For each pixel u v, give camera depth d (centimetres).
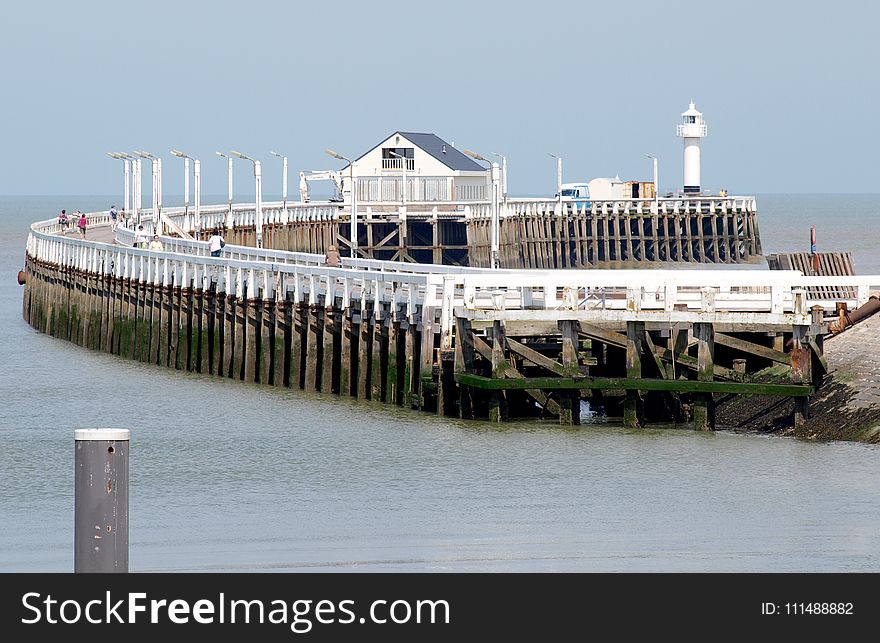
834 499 12406
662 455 14088
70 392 19150
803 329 14600
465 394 15775
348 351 17862
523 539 11456
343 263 19700
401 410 16600
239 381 19838
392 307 16862
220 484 13550
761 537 11375
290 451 14825
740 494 12619
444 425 15612
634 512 12162
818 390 14900
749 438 14762
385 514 12325
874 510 12069
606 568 10700
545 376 15875
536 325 15450
